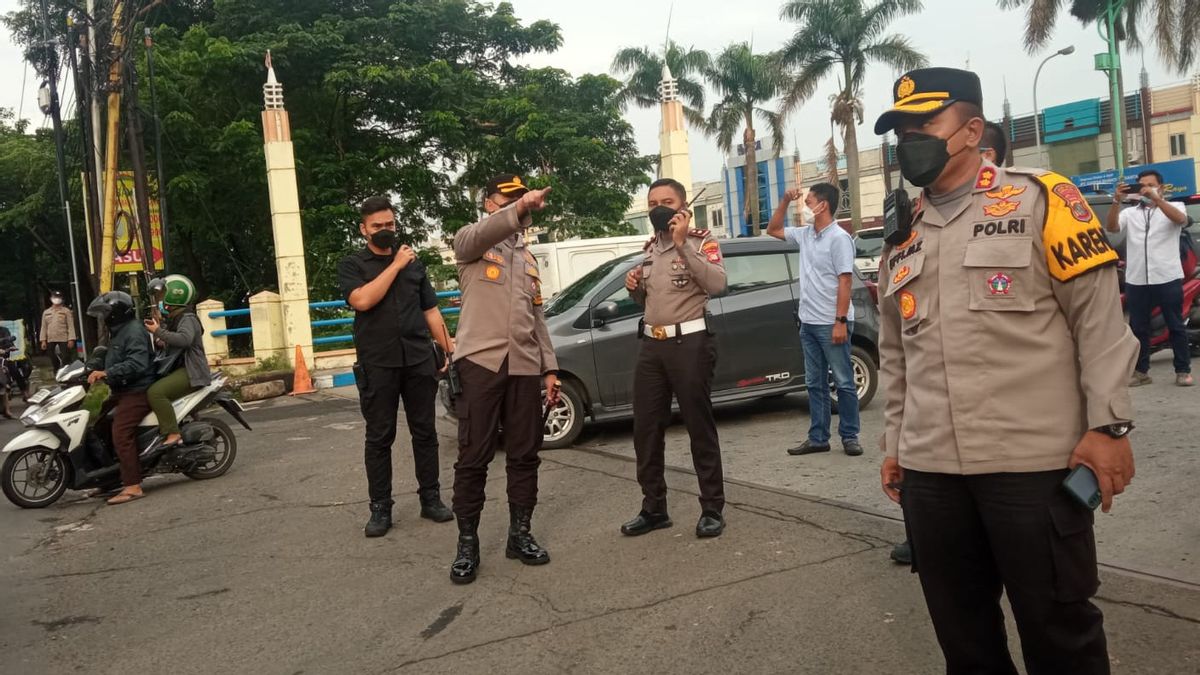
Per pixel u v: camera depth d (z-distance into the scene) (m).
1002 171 2.28
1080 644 2.18
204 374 7.15
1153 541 4.29
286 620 4.07
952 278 2.26
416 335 5.46
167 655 3.77
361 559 4.90
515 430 4.61
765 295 8.13
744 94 35.34
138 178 12.98
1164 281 8.23
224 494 6.78
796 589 3.98
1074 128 45.78
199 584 4.68
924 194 2.41
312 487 6.79
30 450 6.77
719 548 4.60
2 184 28.36
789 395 9.72
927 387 2.31
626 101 34.72
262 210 20.81
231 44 19.64
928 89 2.27
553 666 3.40
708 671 3.28
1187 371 8.34
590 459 7.09
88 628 4.14
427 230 22.61
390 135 21.78
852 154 32.56
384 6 21.72
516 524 4.65
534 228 23.58
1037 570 2.16
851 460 6.41
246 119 19.56
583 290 8.09
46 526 6.20
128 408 6.82
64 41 13.89
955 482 2.29
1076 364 2.18
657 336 4.80
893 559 4.23
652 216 4.70
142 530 5.90
